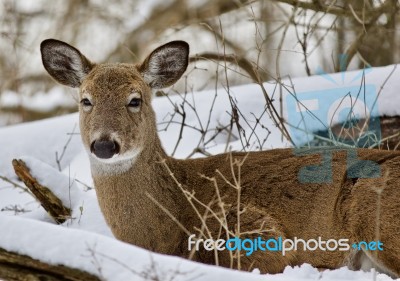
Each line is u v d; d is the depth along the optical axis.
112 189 10.76
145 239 10.75
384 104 13.27
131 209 10.73
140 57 21.30
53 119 15.36
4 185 13.82
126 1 22.56
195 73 19.14
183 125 13.23
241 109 14.08
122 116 10.52
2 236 8.70
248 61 16.03
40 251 8.51
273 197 10.70
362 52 17.16
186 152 13.71
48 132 14.88
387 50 17.27
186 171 11.07
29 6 22.61
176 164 11.09
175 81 11.48
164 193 10.81
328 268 10.56
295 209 10.62
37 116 20.61
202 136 13.20
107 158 10.34
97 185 10.88
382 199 10.27
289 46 19.56
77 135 14.74
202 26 20.62
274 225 10.56
